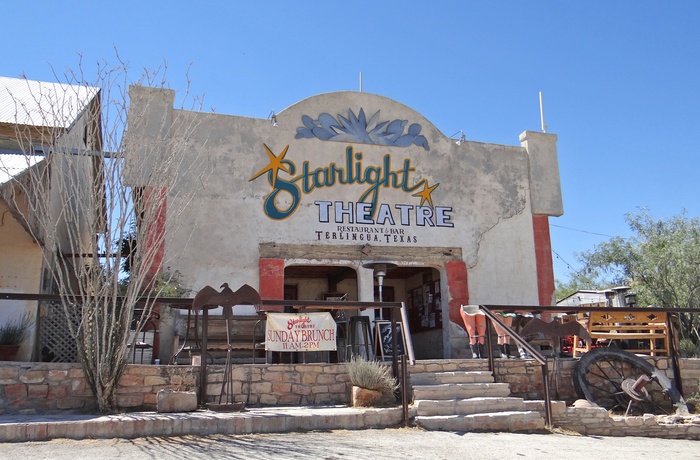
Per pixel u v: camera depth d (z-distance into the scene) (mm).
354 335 13570
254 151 15297
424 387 10781
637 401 12609
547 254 16938
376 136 16281
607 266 26656
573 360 12609
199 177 13945
